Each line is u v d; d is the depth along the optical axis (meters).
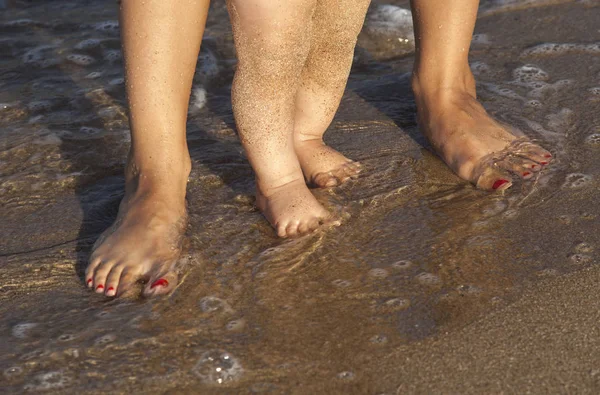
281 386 1.78
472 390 1.76
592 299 2.02
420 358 1.85
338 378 1.80
